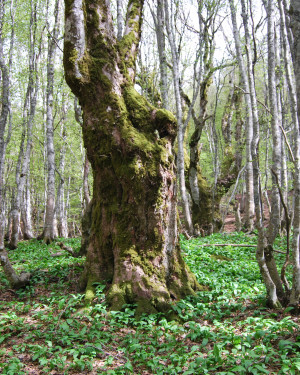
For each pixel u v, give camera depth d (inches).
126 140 243.0
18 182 652.7
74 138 1010.1
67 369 159.3
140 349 179.2
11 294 290.5
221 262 362.0
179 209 937.5
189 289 254.2
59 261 405.4
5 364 160.1
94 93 249.6
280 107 540.1
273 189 395.2
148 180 244.1
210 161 1008.9
